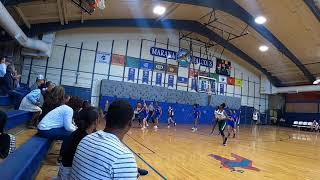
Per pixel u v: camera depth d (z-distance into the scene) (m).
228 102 21.05
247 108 22.80
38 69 14.84
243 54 20.59
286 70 21.03
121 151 1.23
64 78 15.44
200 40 19.78
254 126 21.06
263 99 23.92
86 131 2.38
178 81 19.06
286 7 13.07
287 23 14.59
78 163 1.31
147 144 7.27
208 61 20.66
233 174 4.64
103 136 1.31
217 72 21.06
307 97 23.06
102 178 1.18
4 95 6.84
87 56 16.09
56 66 15.27
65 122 3.65
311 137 14.13
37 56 14.57
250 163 5.73
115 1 11.72
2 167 1.96
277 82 23.25
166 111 17.91
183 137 9.66
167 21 15.98
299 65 18.94
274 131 16.81
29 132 4.96
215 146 7.94
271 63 20.78
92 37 16.30
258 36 16.92
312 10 11.95
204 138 9.81
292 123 23.80
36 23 12.81
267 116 23.97
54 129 3.64
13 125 4.51
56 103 4.46
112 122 1.34
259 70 22.25
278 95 24.88
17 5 9.98
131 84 16.88
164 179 3.96
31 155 2.47
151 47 18.16
